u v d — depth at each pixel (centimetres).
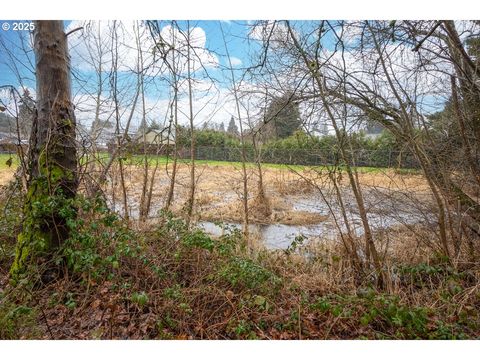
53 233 348
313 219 864
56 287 326
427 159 448
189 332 293
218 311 325
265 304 314
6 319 252
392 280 411
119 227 376
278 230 809
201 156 2000
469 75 431
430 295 368
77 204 336
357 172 504
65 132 353
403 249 498
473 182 486
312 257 514
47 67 342
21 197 439
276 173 1105
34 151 353
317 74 400
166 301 317
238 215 912
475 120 463
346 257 480
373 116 468
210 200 1055
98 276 330
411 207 513
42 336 269
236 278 350
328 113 407
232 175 1352
